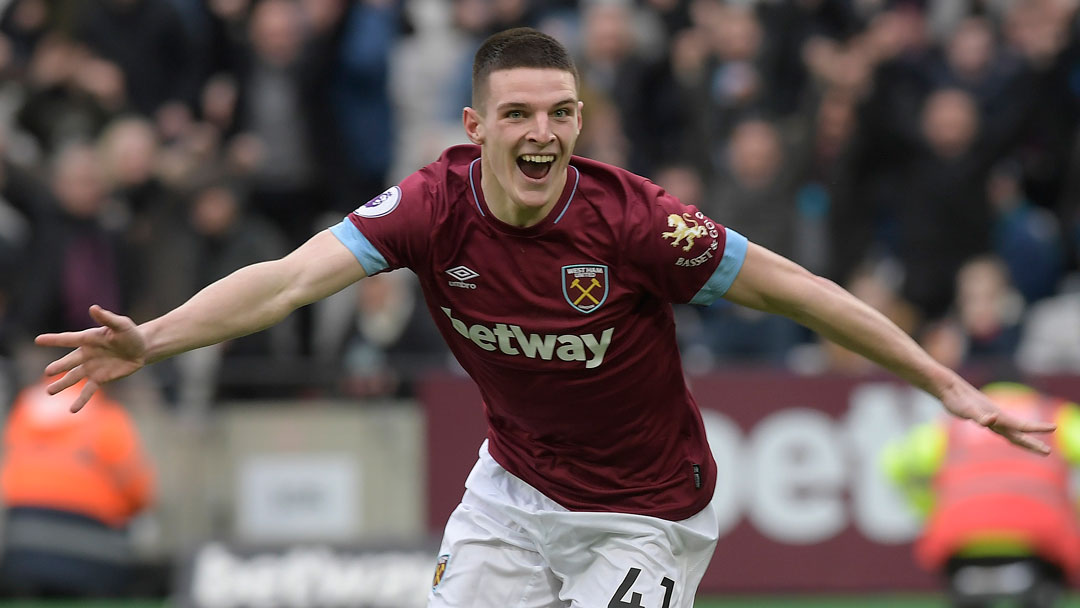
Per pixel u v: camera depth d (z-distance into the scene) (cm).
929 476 2970
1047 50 4247
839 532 3347
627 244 1617
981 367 3347
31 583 3041
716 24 4116
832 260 3903
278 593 3003
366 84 4059
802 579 3338
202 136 3797
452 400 3322
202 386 3297
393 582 3017
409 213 1625
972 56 4191
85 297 3547
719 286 1641
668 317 1692
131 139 3681
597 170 1644
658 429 1720
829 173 3959
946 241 3959
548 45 1570
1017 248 4003
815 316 1650
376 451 3306
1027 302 4022
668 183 3850
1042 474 2802
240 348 3484
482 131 1602
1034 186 4259
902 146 4059
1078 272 4194
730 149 3925
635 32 4206
